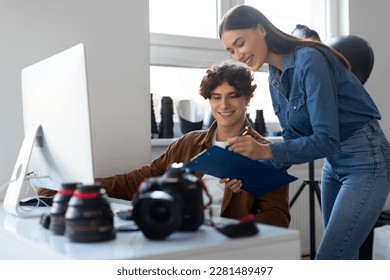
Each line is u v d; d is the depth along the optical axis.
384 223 2.94
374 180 1.66
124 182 1.97
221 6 3.03
